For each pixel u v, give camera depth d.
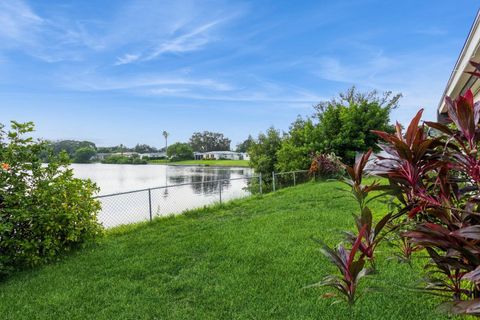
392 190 1.80
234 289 3.26
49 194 4.60
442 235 1.33
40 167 4.74
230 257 4.21
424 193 1.62
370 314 2.54
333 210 6.64
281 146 16.31
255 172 17.30
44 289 3.58
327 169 13.12
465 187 1.63
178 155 69.00
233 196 10.30
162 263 4.19
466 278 1.15
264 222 6.04
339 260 1.89
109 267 4.15
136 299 3.20
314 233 5.01
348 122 14.75
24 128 4.66
